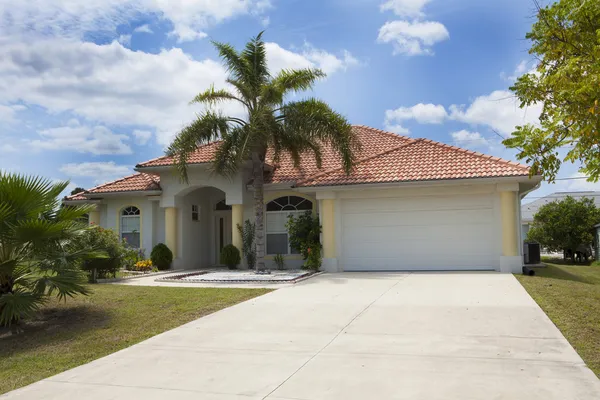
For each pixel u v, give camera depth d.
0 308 9.20
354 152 18.56
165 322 9.32
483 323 8.36
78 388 5.80
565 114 6.83
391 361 6.46
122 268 19.09
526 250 21.14
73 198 21.70
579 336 7.39
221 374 6.15
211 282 14.72
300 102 16.50
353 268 17.42
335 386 5.58
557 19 7.84
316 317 9.27
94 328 9.05
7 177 9.45
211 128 16.48
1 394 5.68
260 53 17.03
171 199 20.23
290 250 19.39
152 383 5.90
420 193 16.78
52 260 9.95
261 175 16.97
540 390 5.25
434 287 12.48
